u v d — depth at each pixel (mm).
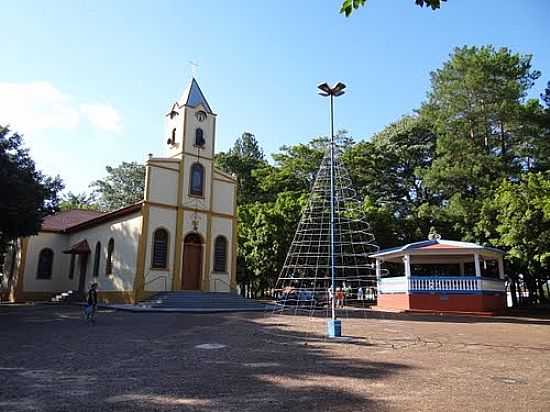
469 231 32219
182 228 28938
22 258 34844
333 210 15125
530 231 25062
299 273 31250
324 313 24234
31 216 23750
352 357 10375
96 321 18188
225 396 6727
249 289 42031
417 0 5727
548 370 9023
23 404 6238
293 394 6891
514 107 31891
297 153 45719
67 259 36438
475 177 32469
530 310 29406
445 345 12586
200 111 31391
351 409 6109
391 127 48906
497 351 11570
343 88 15695
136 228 27859
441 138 34500
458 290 26844
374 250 33594
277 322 18375
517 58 33500
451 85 34344
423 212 35469
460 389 7312
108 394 6812
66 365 9062
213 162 31562
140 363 9344
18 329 15344
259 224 34750
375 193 43500
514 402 6523
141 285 26750
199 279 29453
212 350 11109
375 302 34188
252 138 66875
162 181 28734
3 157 23031
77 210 41250
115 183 64125
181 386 7332
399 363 9664
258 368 8930
